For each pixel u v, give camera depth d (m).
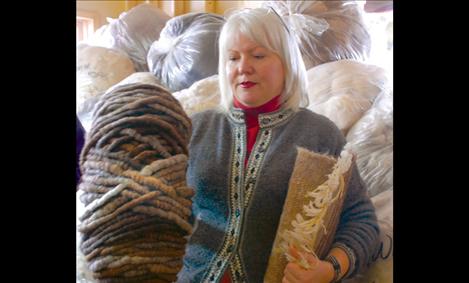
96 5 1.47
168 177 0.79
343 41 1.14
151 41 1.32
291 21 1.13
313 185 0.90
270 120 0.95
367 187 0.96
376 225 0.92
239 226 0.90
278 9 1.17
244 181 0.92
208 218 0.92
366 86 1.07
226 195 0.92
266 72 0.94
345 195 0.91
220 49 0.99
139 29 1.33
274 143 0.94
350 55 1.15
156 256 0.77
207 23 1.19
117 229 0.76
